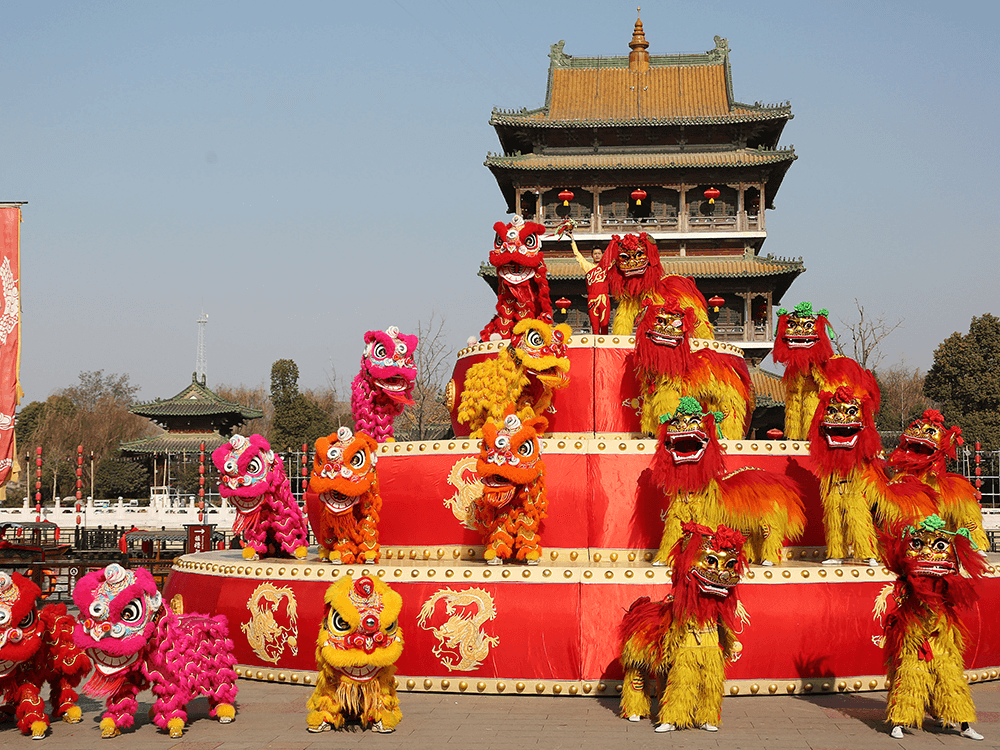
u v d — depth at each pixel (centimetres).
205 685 1540
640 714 1527
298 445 9394
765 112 7294
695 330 2122
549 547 1859
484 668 1714
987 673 1834
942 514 1991
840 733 1438
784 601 1700
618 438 2020
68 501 9169
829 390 1917
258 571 1897
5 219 2962
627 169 7344
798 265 7050
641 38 7956
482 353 2138
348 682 1459
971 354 8769
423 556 1914
